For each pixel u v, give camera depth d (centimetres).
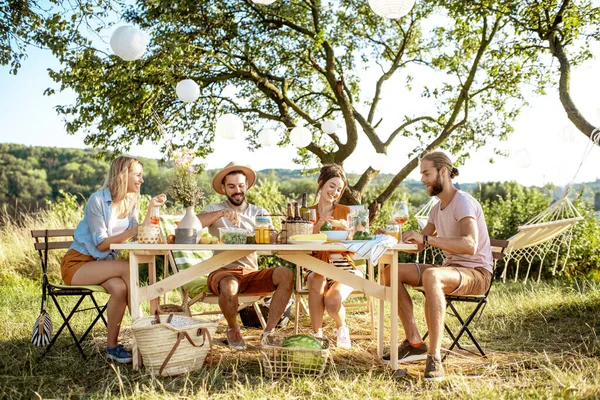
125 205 335
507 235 763
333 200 359
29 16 621
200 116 864
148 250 300
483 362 306
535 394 240
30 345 342
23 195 3044
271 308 322
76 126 739
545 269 704
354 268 343
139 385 268
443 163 312
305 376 270
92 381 277
